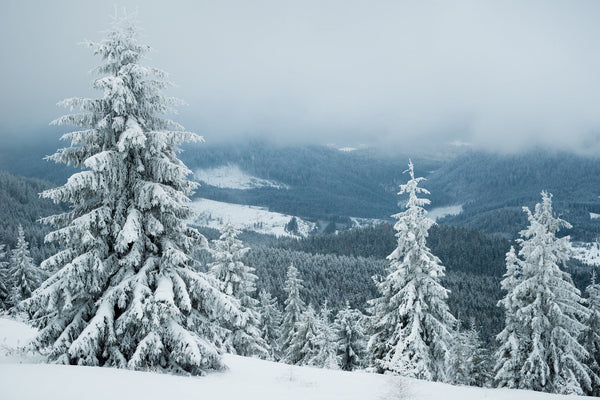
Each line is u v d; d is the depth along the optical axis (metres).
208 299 13.69
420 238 22.77
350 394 11.53
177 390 9.50
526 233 24.58
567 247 23.52
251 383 12.05
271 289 109.31
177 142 13.91
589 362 28.02
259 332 31.50
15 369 9.71
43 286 12.47
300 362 39.00
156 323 11.82
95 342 11.61
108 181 12.75
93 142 13.03
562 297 23.31
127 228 12.46
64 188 12.02
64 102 12.59
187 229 14.17
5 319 26.16
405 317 22.47
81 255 12.30
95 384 8.97
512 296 23.83
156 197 12.90
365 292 120.00
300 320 41.19
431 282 22.05
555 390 22.25
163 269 13.20
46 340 12.23
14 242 136.00
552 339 23.09
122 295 12.25
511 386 23.44
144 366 12.16
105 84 12.56
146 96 13.82
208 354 12.88
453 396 12.88
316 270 135.62
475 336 37.34
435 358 21.92
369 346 22.75
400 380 10.19
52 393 7.88
